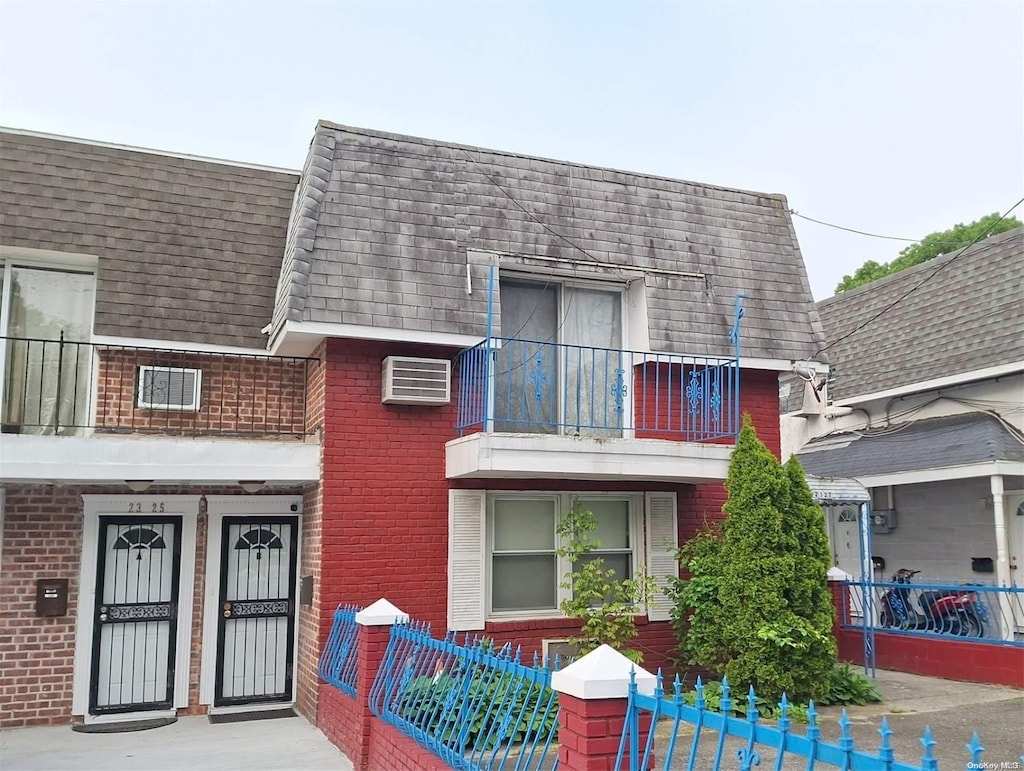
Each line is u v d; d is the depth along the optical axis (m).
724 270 11.23
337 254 9.37
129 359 9.98
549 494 10.29
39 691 9.44
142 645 9.91
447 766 5.66
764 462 9.04
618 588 9.26
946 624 12.13
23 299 9.95
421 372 9.51
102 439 8.69
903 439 14.53
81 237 9.85
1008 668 10.48
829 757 3.00
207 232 10.53
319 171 9.75
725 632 8.90
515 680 6.46
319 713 9.07
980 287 14.47
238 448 9.18
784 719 3.22
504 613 9.90
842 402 16.05
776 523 8.81
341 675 8.43
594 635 9.08
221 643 10.15
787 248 11.87
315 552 9.57
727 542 9.19
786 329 11.21
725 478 9.73
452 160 10.50
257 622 10.33
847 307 17.61
